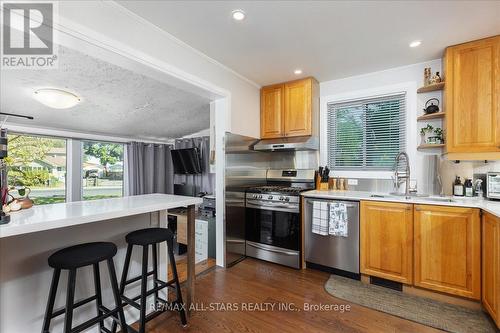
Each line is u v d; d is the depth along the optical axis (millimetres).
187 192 4879
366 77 3078
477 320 1831
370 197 2449
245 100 3225
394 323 1807
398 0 1696
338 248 2582
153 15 1848
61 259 1229
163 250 2111
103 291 1693
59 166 3758
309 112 3162
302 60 2682
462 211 1979
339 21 1950
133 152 4582
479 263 1911
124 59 1822
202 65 2502
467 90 2250
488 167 2379
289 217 2867
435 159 2635
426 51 2473
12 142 3254
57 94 2186
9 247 1262
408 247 2213
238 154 3066
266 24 1990
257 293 2254
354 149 3223
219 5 1742
